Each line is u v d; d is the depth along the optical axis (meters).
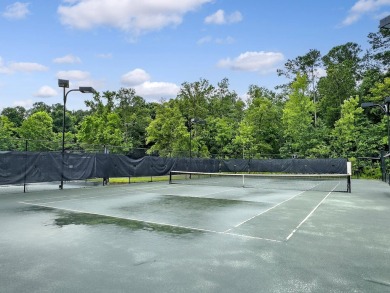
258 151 44.91
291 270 4.80
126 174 21.77
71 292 3.98
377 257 5.47
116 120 48.25
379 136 36.00
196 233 7.15
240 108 58.25
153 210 10.43
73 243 6.26
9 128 48.44
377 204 12.15
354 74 60.56
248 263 5.11
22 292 3.98
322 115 54.03
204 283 4.27
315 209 10.80
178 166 27.36
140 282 4.30
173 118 37.88
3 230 7.38
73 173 17.94
